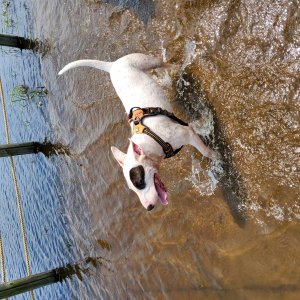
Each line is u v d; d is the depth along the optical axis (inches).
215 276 75.1
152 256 89.8
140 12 91.2
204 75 77.1
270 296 66.1
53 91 127.9
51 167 130.6
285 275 64.4
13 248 153.3
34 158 138.9
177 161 83.4
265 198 67.8
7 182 159.2
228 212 73.8
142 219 93.7
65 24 119.4
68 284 120.0
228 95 73.1
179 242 83.1
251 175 69.8
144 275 91.7
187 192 81.6
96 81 107.7
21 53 144.6
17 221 151.0
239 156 71.6
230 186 73.4
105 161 105.5
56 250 128.0
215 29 74.7
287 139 64.7
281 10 65.1
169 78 83.4
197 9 77.7
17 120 150.6
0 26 162.9
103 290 106.7
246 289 69.7
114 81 76.4
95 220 109.8
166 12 84.3
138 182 60.9
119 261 100.3
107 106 104.3
